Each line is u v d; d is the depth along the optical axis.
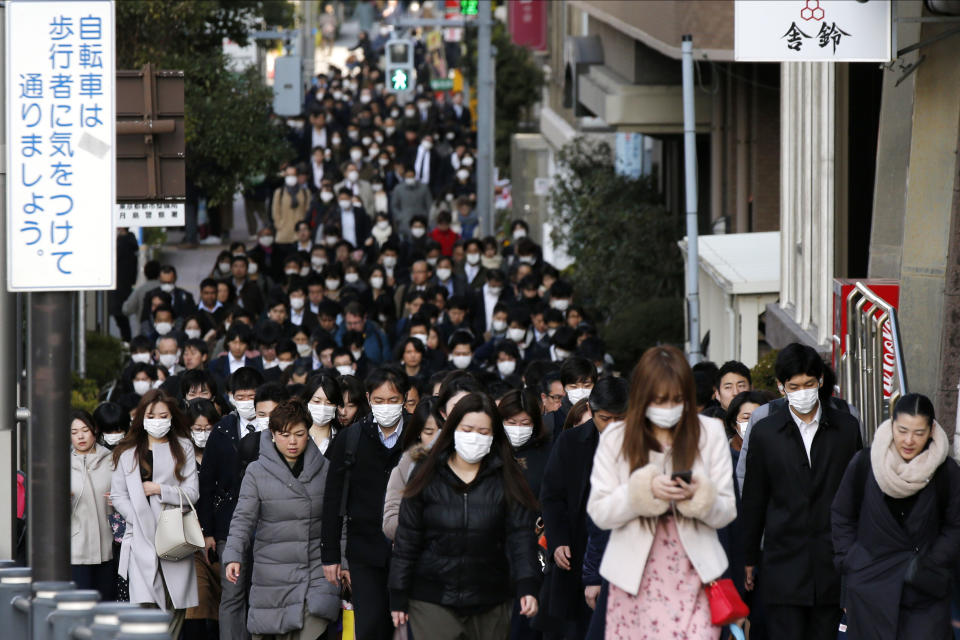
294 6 109.62
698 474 16.45
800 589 22.12
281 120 100.94
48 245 19.52
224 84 78.56
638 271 68.56
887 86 34.81
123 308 58.94
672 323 61.03
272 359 42.53
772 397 25.14
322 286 54.69
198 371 33.62
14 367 22.05
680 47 51.31
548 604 22.70
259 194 90.44
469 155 102.19
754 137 61.66
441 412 22.19
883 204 35.19
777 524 22.28
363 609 24.09
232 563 24.72
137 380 39.28
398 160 93.62
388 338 52.50
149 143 30.23
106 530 28.77
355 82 152.38
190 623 28.36
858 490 21.22
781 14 29.20
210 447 28.34
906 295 31.30
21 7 19.44
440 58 165.50
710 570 16.97
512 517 20.80
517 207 105.88
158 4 73.81
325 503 24.44
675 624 17.06
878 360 28.94
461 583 20.72
